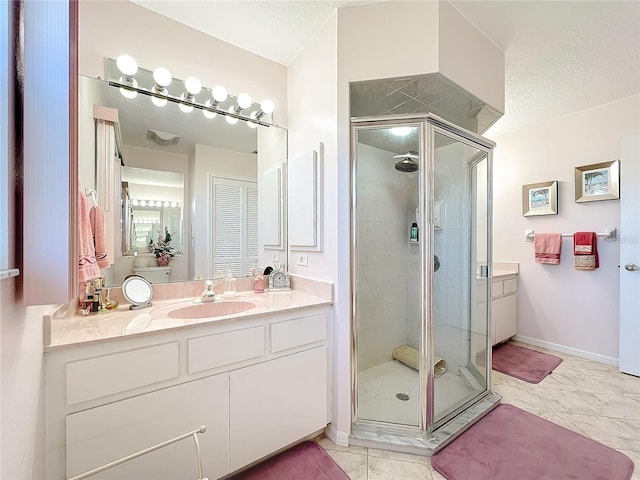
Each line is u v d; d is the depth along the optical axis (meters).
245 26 1.71
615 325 2.50
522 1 1.51
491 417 1.76
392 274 1.94
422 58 1.49
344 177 1.57
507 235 3.20
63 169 0.74
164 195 1.66
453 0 1.50
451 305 1.98
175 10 1.59
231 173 1.88
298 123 1.95
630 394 2.02
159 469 1.09
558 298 2.83
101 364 0.98
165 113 1.66
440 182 1.81
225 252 1.86
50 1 0.72
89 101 1.40
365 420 1.62
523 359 2.62
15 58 0.69
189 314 1.53
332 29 1.62
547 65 2.01
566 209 2.77
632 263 2.30
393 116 1.58
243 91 1.90
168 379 1.11
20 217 0.70
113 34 1.48
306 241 1.78
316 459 1.42
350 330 1.57
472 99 1.76
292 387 1.45
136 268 1.58
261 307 1.45
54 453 0.92
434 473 1.33
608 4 1.50
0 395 0.60
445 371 1.90
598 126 2.58
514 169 3.14
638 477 1.29
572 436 1.57
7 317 0.64
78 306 1.30
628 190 2.32
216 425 1.22
